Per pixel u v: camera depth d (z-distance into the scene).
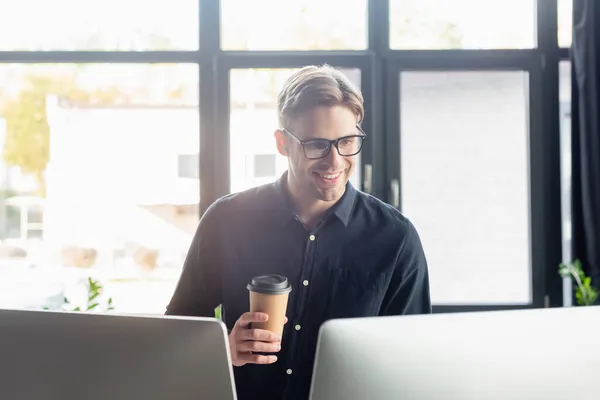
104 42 3.44
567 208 3.51
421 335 0.65
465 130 3.53
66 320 0.66
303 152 1.10
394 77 3.48
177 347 0.64
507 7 3.48
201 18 3.43
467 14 3.48
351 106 1.09
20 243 3.52
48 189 3.51
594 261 3.30
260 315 0.93
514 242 3.56
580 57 3.33
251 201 1.23
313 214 1.20
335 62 3.45
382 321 0.65
